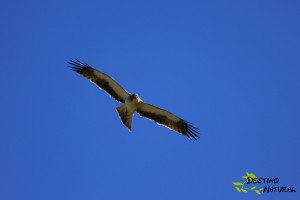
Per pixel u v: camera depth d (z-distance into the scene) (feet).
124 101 88.38
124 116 86.69
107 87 89.76
